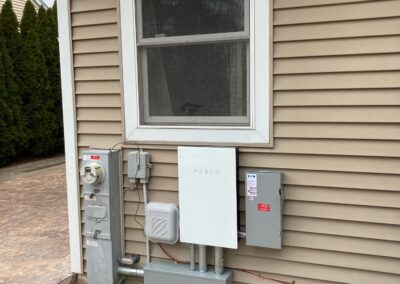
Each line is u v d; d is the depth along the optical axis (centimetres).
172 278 308
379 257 268
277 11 277
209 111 309
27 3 986
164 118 322
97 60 332
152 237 314
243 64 296
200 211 295
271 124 285
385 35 255
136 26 317
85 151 326
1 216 556
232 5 292
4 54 909
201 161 293
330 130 272
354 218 271
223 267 303
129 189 332
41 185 762
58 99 1080
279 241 279
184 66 312
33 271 370
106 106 332
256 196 282
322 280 283
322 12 267
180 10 307
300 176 282
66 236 466
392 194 262
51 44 1048
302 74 275
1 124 898
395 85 255
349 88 265
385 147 261
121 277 334
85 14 332
